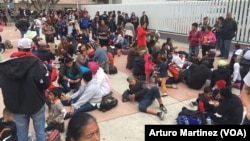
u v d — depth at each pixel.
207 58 8.19
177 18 15.83
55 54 9.40
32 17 28.19
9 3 32.59
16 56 3.25
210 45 9.98
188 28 15.16
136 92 6.05
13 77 3.19
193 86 7.10
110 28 16.44
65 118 5.08
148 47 10.08
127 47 11.90
